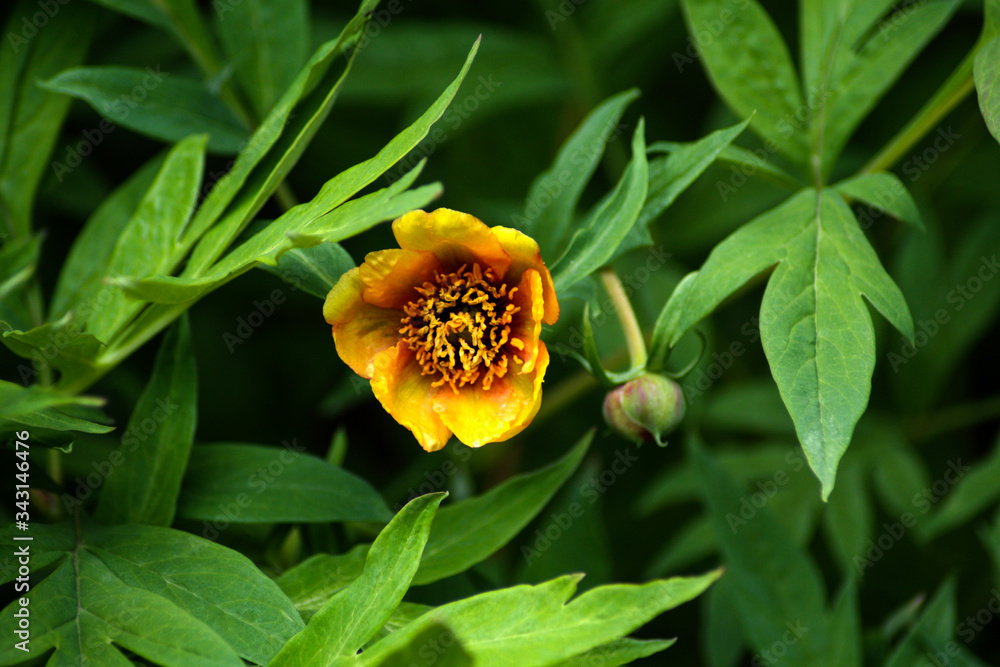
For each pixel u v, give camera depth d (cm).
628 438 89
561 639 81
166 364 88
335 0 105
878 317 106
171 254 88
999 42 89
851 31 93
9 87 93
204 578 85
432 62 106
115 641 83
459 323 88
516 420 88
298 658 83
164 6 95
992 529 97
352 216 83
